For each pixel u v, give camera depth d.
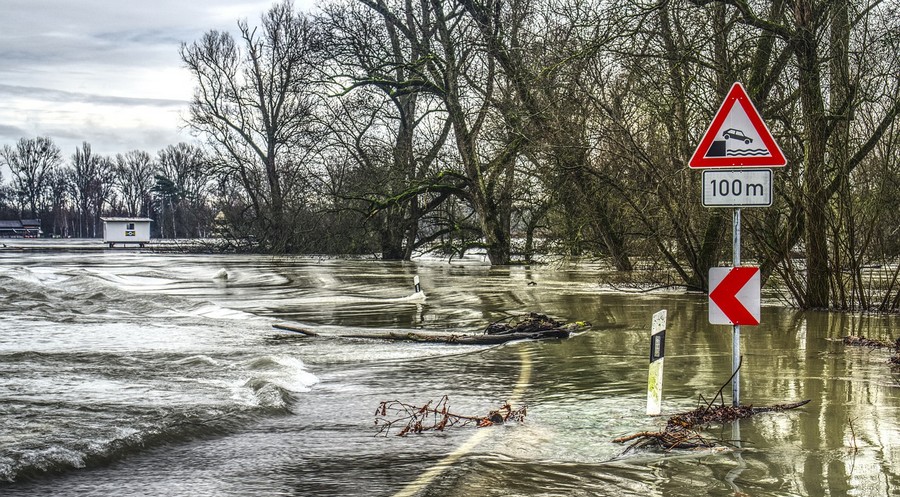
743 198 7.68
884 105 17.38
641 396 8.89
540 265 42.16
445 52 38.41
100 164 139.62
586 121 24.17
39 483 5.74
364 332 15.61
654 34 20.72
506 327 15.19
